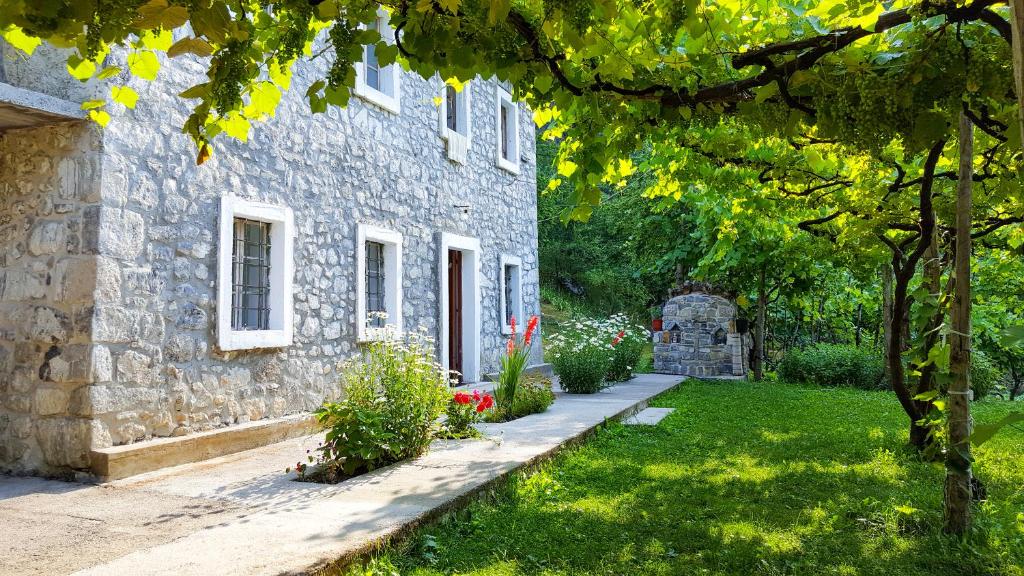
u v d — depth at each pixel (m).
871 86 2.59
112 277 4.82
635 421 7.71
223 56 2.38
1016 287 10.63
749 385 12.27
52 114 4.57
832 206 6.21
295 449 5.76
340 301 7.14
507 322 11.37
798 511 4.22
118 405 4.83
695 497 4.51
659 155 6.23
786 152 5.38
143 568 2.92
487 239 10.53
